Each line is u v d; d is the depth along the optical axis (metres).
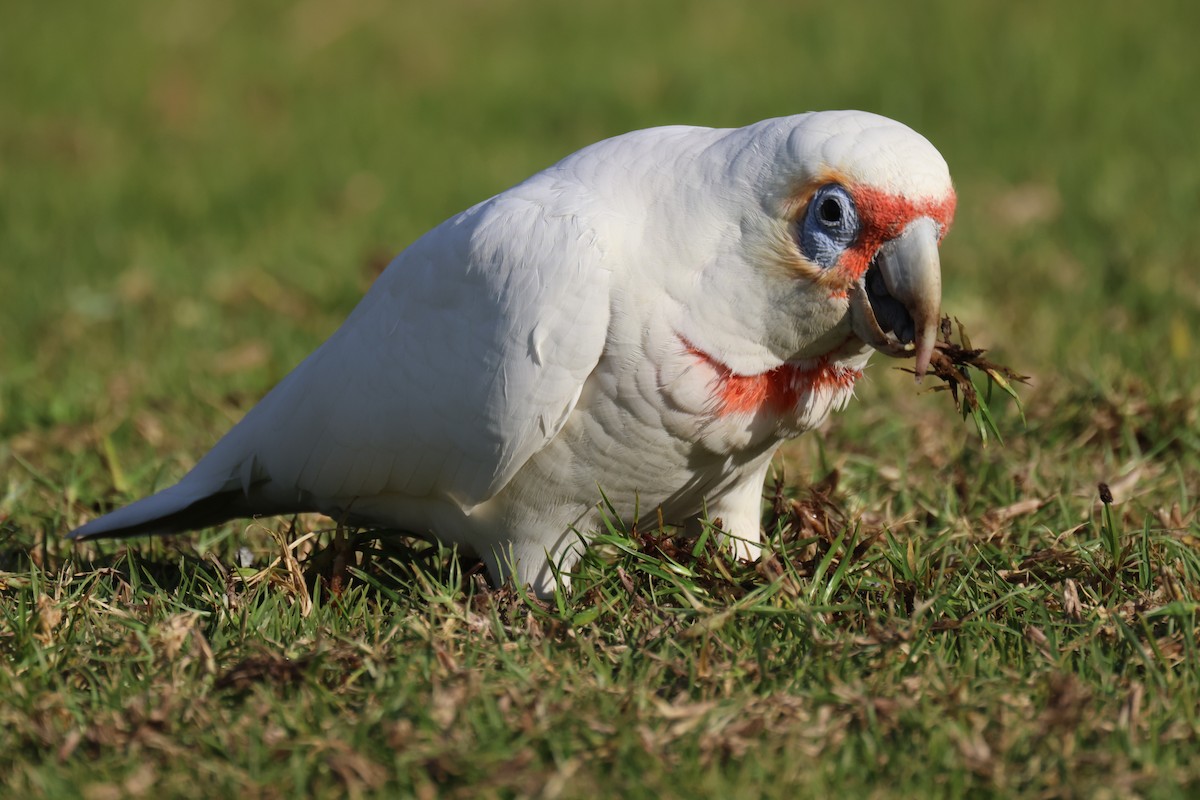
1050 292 13.80
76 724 6.21
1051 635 6.68
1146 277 13.75
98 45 27.50
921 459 9.72
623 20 27.67
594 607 7.15
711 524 7.73
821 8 27.23
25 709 6.28
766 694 6.30
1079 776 5.62
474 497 7.62
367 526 8.49
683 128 7.54
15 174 20.92
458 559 8.18
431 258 7.55
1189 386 10.43
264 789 5.61
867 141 6.84
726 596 7.25
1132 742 5.80
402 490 7.89
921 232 6.84
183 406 11.53
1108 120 20.62
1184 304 12.88
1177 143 19.47
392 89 24.97
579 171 7.44
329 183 19.91
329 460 7.90
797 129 6.96
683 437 7.32
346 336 7.89
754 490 8.13
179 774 5.78
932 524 8.57
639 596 7.30
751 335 7.12
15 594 7.73
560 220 7.12
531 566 7.86
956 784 5.59
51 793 5.62
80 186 20.12
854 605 6.99
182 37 27.98
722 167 7.04
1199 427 9.84
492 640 6.93
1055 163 18.88
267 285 15.20
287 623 7.22
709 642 6.68
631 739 5.83
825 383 7.53
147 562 8.45
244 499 8.59
